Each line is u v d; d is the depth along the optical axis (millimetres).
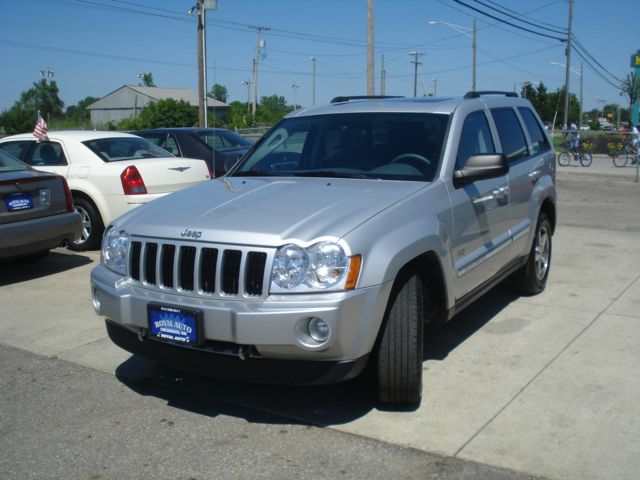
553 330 5516
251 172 5215
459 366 4781
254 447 3729
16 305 6570
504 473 3391
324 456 3605
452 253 4457
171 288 3930
